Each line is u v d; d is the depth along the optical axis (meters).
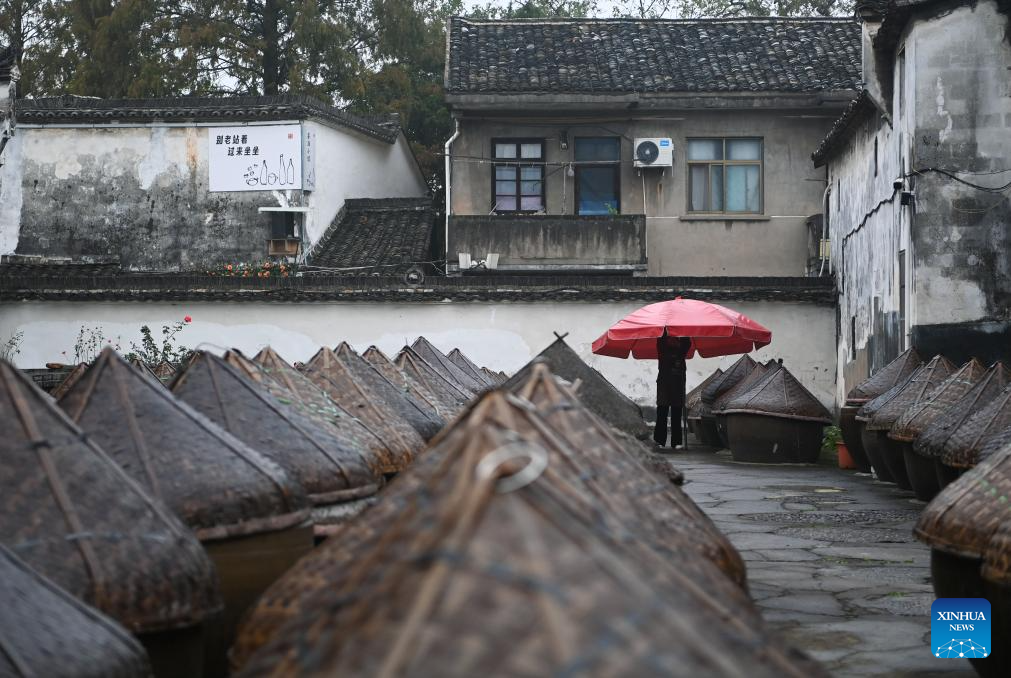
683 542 3.44
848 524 10.52
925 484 11.43
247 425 5.28
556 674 1.77
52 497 3.66
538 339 21.44
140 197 24.39
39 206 24.52
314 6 28.11
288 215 24.02
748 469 15.55
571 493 2.58
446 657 1.82
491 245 23.33
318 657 2.09
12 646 2.81
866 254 19.08
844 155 21.27
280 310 21.39
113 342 21.27
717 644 1.96
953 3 15.05
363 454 5.91
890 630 6.48
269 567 4.41
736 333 17.09
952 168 15.06
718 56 24.69
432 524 2.11
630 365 21.48
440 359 12.16
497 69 24.06
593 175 24.34
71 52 29.38
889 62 16.97
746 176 24.23
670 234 24.22
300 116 23.97
